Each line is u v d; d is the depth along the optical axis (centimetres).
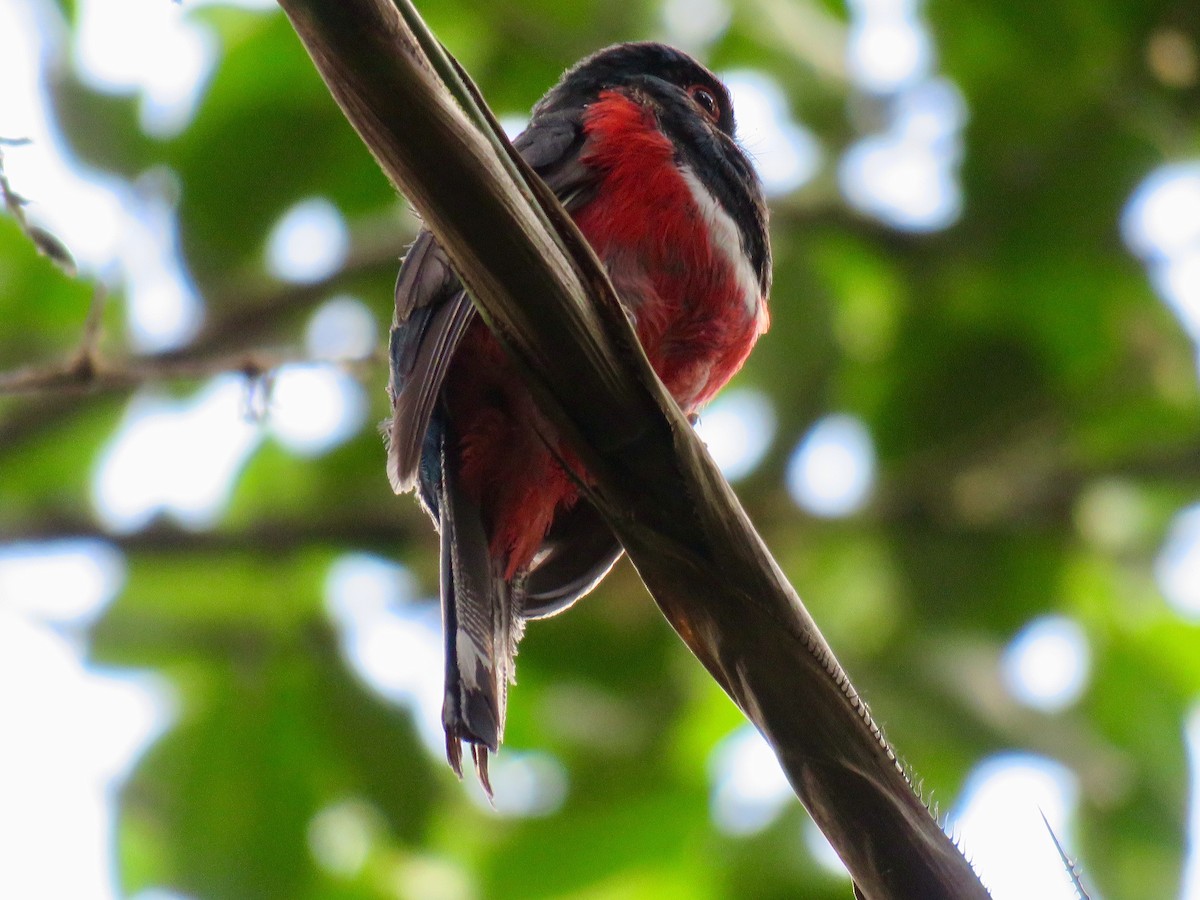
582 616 1109
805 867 1038
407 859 1079
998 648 1155
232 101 1087
